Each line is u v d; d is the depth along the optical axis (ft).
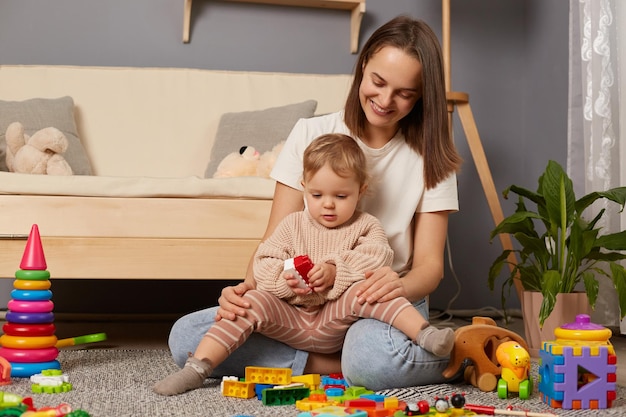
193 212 6.49
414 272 5.01
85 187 6.34
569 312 6.48
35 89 8.70
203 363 4.51
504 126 10.12
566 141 9.07
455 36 10.03
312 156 4.90
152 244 6.32
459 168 5.34
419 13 9.95
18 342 4.99
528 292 6.73
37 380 4.61
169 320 9.14
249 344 4.89
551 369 4.20
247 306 4.63
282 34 9.64
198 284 9.37
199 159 8.80
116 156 8.69
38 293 5.09
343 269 4.72
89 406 4.06
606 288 7.52
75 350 6.30
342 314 4.72
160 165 8.73
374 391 4.62
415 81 4.93
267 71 9.61
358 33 9.70
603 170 7.35
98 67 8.96
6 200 6.30
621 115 7.18
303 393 4.26
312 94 9.06
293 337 4.84
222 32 9.52
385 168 5.32
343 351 4.70
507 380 4.46
